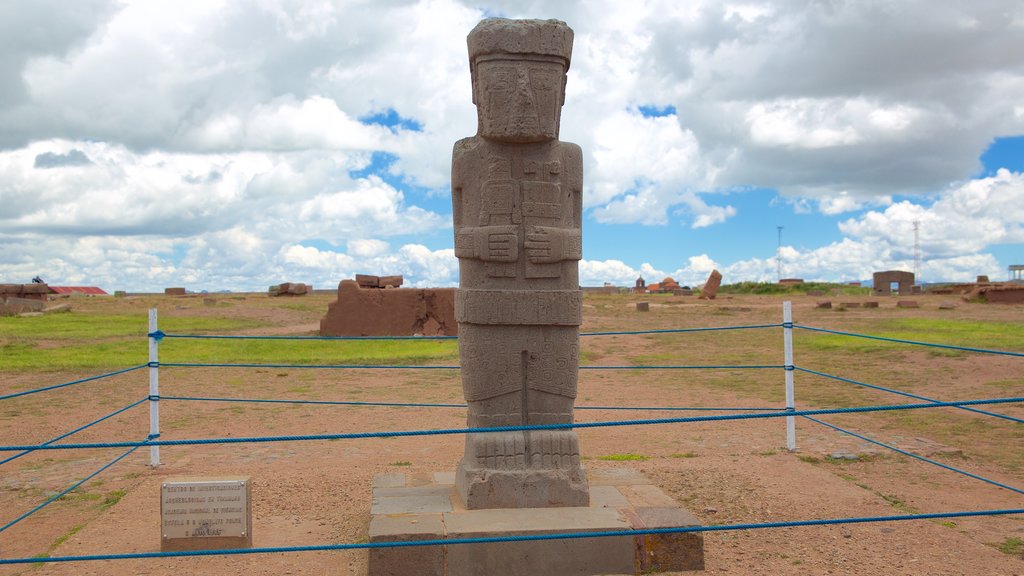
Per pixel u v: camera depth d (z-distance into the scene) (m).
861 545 6.08
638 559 5.58
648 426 11.28
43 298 37.81
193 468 8.86
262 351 20.17
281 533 6.38
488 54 6.26
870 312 32.44
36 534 6.64
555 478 6.11
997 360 15.84
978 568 5.58
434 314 23.88
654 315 33.38
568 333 6.36
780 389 14.54
